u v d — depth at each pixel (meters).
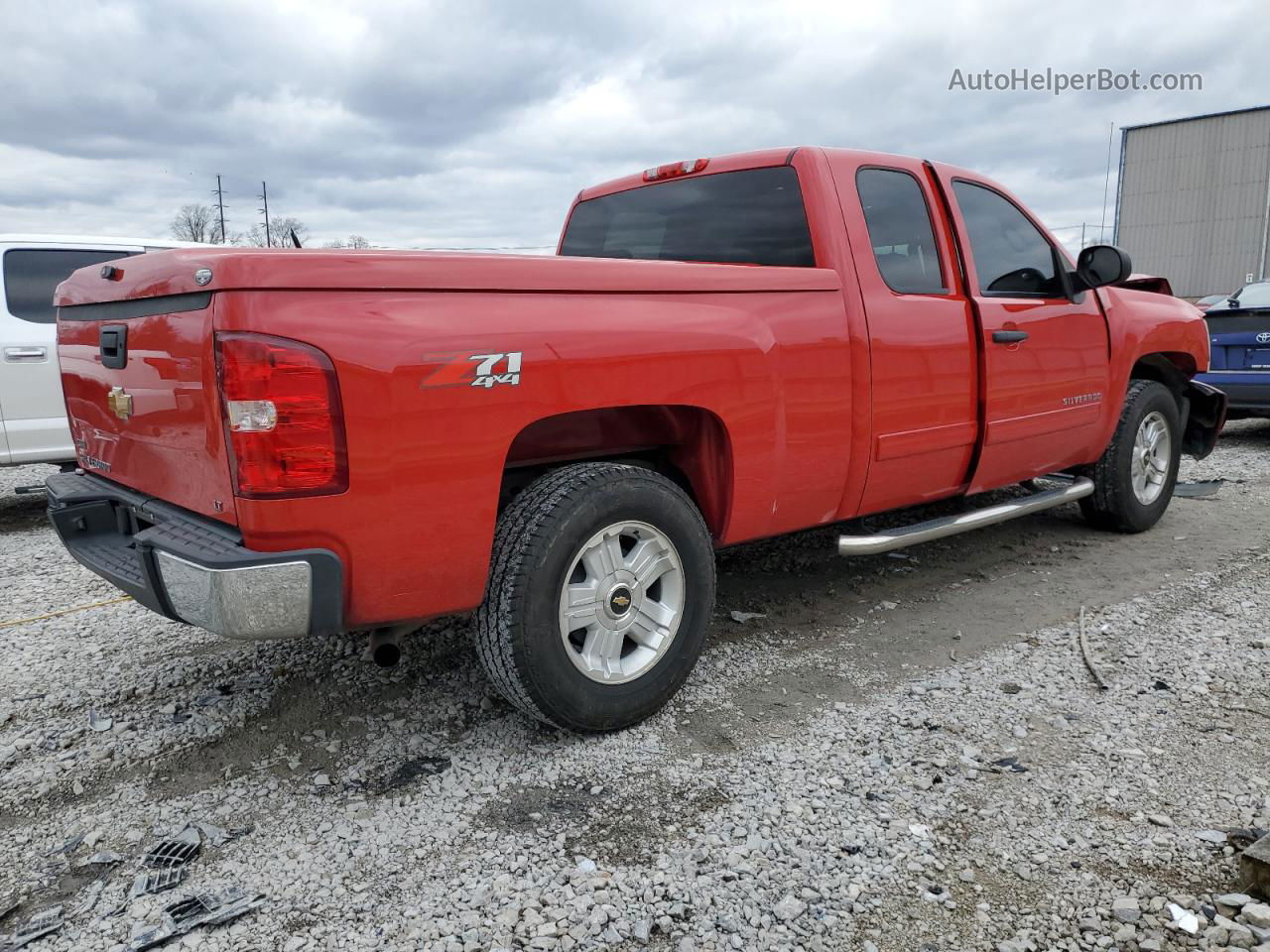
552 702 2.90
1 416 6.63
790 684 3.52
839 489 3.68
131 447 3.03
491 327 2.62
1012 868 2.37
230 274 2.29
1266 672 3.51
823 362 3.47
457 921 2.20
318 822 2.63
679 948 2.10
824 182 3.66
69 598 4.84
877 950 2.09
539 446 3.18
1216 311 8.80
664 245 4.25
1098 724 3.14
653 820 2.61
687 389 3.06
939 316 3.93
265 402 2.31
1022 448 4.48
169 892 2.33
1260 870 2.22
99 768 2.97
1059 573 4.88
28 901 2.32
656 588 3.22
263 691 3.51
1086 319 4.81
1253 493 6.80
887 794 2.72
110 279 2.97
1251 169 36.72
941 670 3.63
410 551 2.57
